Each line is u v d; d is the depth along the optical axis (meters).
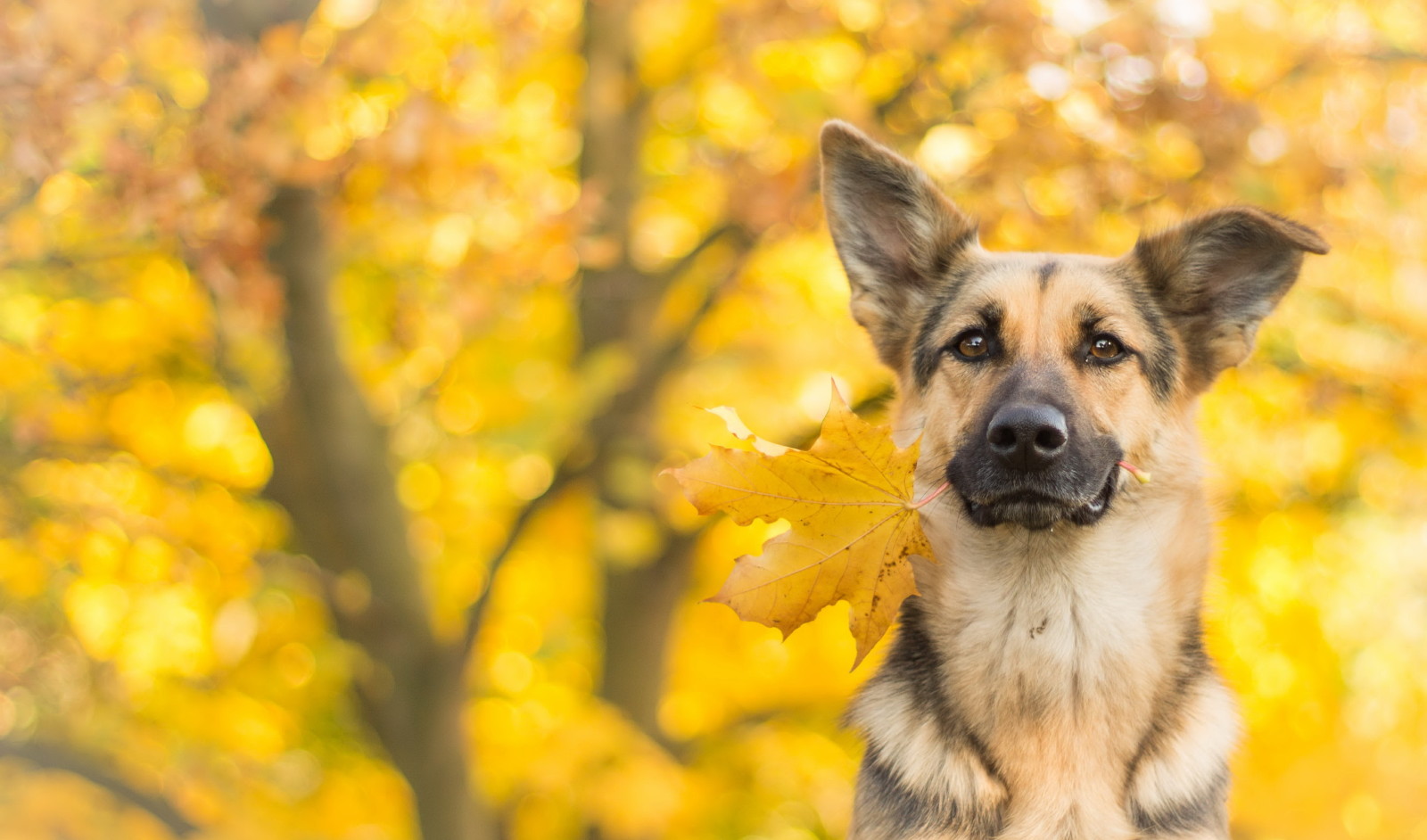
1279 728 10.42
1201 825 3.69
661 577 9.77
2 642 9.48
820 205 7.30
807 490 3.03
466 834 8.82
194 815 9.51
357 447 8.56
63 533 8.02
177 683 10.16
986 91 7.51
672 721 11.23
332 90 6.55
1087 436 3.86
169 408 9.24
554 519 10.10
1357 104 7.82
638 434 8.45
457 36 7.58
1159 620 3.91
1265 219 4.15
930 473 4.18
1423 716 11.57
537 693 10.44
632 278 9.16
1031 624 3.83
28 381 8.34
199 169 6.28
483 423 9.31
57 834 9.50
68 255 7.52
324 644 9.88
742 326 9.73
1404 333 9.02
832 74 8.77
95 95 6.03
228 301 7.48
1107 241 7.64
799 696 10.90
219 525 8.86
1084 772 3.72
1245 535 10.02
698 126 9.67
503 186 7.04
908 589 3.08
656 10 9.39
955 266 4.59
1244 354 4.40
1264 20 7.66
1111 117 7.14
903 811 3.71
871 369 8.39
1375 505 10.32
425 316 8.15
